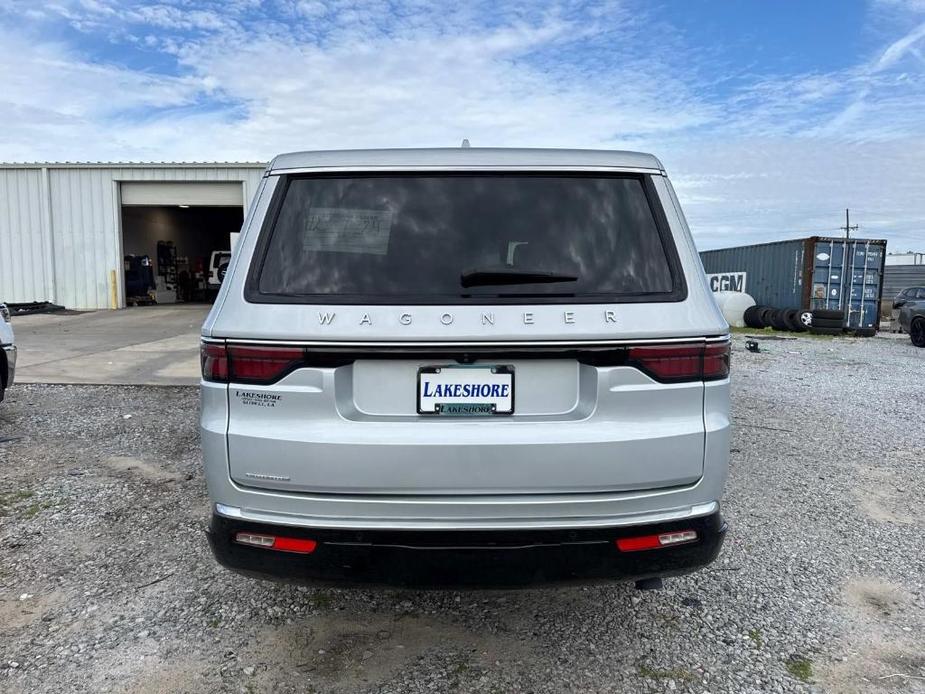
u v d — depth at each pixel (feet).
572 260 7.35
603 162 7.86
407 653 8.49
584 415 7.10
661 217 7.65
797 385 29.43
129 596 9.83
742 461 17.22
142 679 7.87
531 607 9.66
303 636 8.84
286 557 7.14
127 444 18.21
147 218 88.79
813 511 13.65
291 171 7.79
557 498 7.02
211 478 7.30
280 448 6.97
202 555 11.21
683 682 7.94
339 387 7.02
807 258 61.82
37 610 9.42
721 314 7.51
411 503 6.98
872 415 23.06
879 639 8.92
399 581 7.11
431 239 7.43
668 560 7.27
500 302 7.05
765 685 7.89
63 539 11.85
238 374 7.11
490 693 7.71
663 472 7.09
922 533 12.56
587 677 8.03
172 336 46.96
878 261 62.23
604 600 9.87
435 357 7.01
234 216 112.16
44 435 19.19
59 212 73.46
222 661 8.25
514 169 7.73
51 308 70.33
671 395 7.14
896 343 51.90
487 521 7.02
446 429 6.99
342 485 6.95
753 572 10.85
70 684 7.74
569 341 6.93
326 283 7.22
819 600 9.95
